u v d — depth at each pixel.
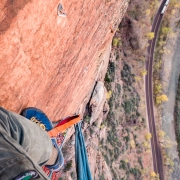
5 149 2.05
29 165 1.91
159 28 41.56
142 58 39.78
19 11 2.98
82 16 4.88
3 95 3.41
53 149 4.63
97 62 9.18
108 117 31.55
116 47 36.34
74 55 5.51
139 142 37.00
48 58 4.23
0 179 1.70
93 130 25.64
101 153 28.78
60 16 3.93
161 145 40.31
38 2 3.25
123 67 37.41
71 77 6.20
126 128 35.44
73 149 20.42
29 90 4.07
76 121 6.09
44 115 4.56
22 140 2.86
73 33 4.82
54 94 5.50
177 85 42.56
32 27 3.36
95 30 6.17
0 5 2.69
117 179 30.75
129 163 34.19
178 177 40.75
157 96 40.41
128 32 37.59
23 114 4.14
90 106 22.98
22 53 3.40
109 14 6.68
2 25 2.84
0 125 2.59
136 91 38.09
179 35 43.50
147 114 39.62
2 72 3.18
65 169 20.11
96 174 25.17
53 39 4.09
